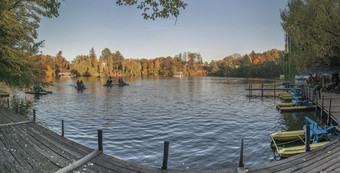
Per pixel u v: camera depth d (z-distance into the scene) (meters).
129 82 69.50
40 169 5.82
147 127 14.37
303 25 17.50
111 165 6.11
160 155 9.59
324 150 7.11
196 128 14.11
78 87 42.69
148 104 24.61
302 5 17.12
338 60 19.36
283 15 19.95
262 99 28.45
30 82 13.71
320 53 17.08
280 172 5.73
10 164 6.11
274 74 84.06
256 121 16.02
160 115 18.34
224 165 8.57
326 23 15.07
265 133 12.95
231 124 15.16
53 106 23.02
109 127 14.36
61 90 41.12
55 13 9.24
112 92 37.84
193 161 8.96
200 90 41.62
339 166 5.91
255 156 9.42
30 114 18.53
